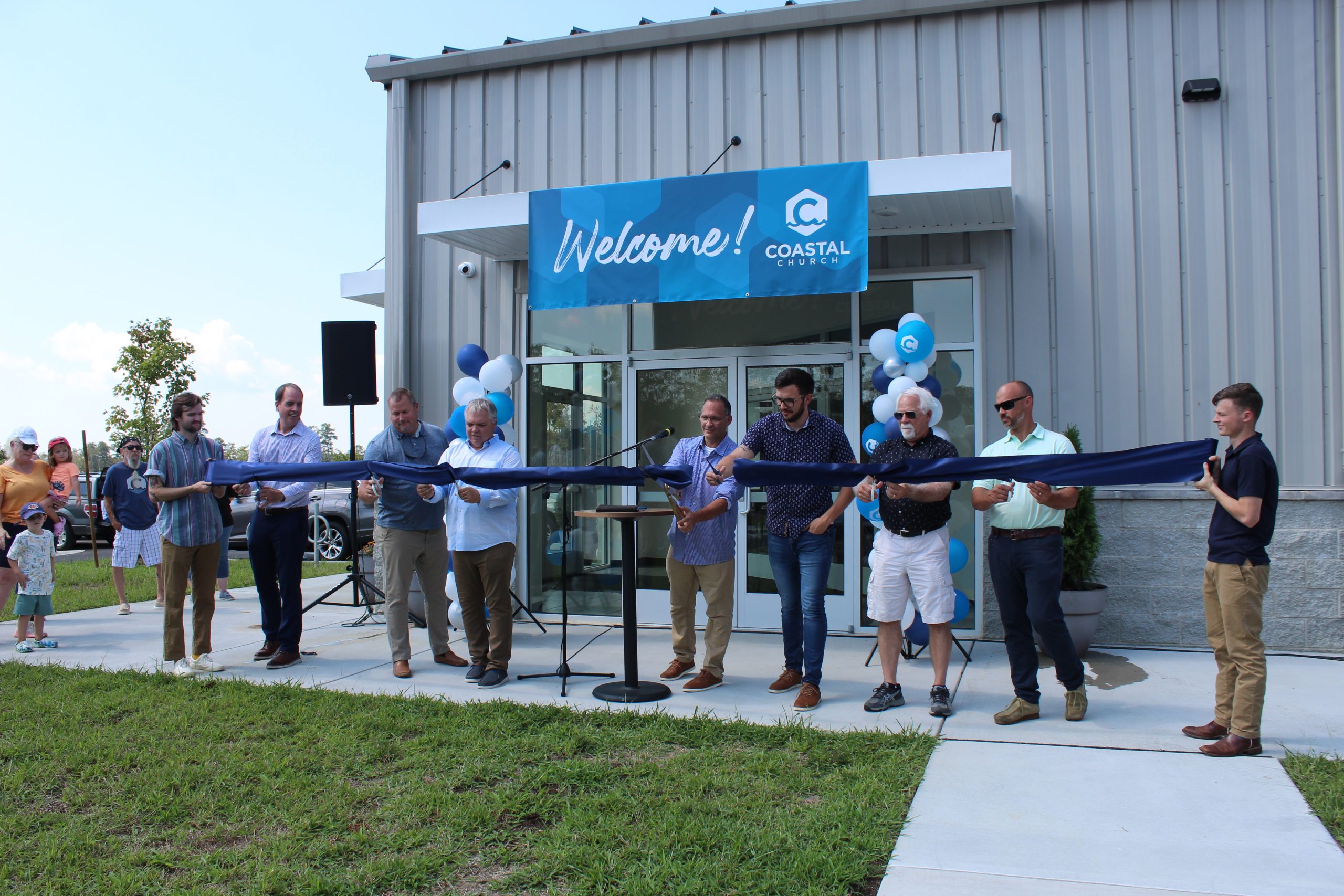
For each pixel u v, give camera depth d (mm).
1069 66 6375
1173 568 6016
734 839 2889
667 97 7172
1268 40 6078
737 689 4957
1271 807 3207
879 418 5828
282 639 5621
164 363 19594
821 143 6805
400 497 5328
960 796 3338
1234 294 6062
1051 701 4645
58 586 9758
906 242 6609
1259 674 3703
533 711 4402
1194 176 6160
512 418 7172
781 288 5926
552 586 7285
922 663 5590
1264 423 5980
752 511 6797
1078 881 2674
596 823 3068
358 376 7840
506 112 7562
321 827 3098
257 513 5664
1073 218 6328
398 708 4469
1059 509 4129
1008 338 6402
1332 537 5754
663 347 7113
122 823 3143
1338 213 5910
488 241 6973
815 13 6695
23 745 3904
